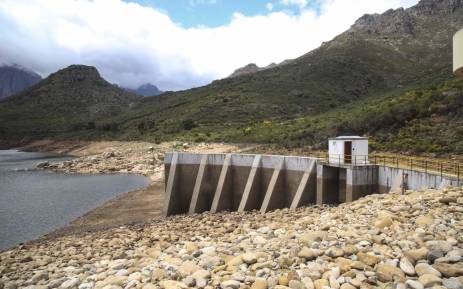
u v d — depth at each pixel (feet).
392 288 30.12
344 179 101.81
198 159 135.64
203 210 131.75
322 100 436.76
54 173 247.70
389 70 594.65
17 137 545.03
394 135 160.45
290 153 183.21
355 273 33.06
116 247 73.41
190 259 48.49
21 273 57.72
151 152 295.07
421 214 47.73
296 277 34.22
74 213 130.62
